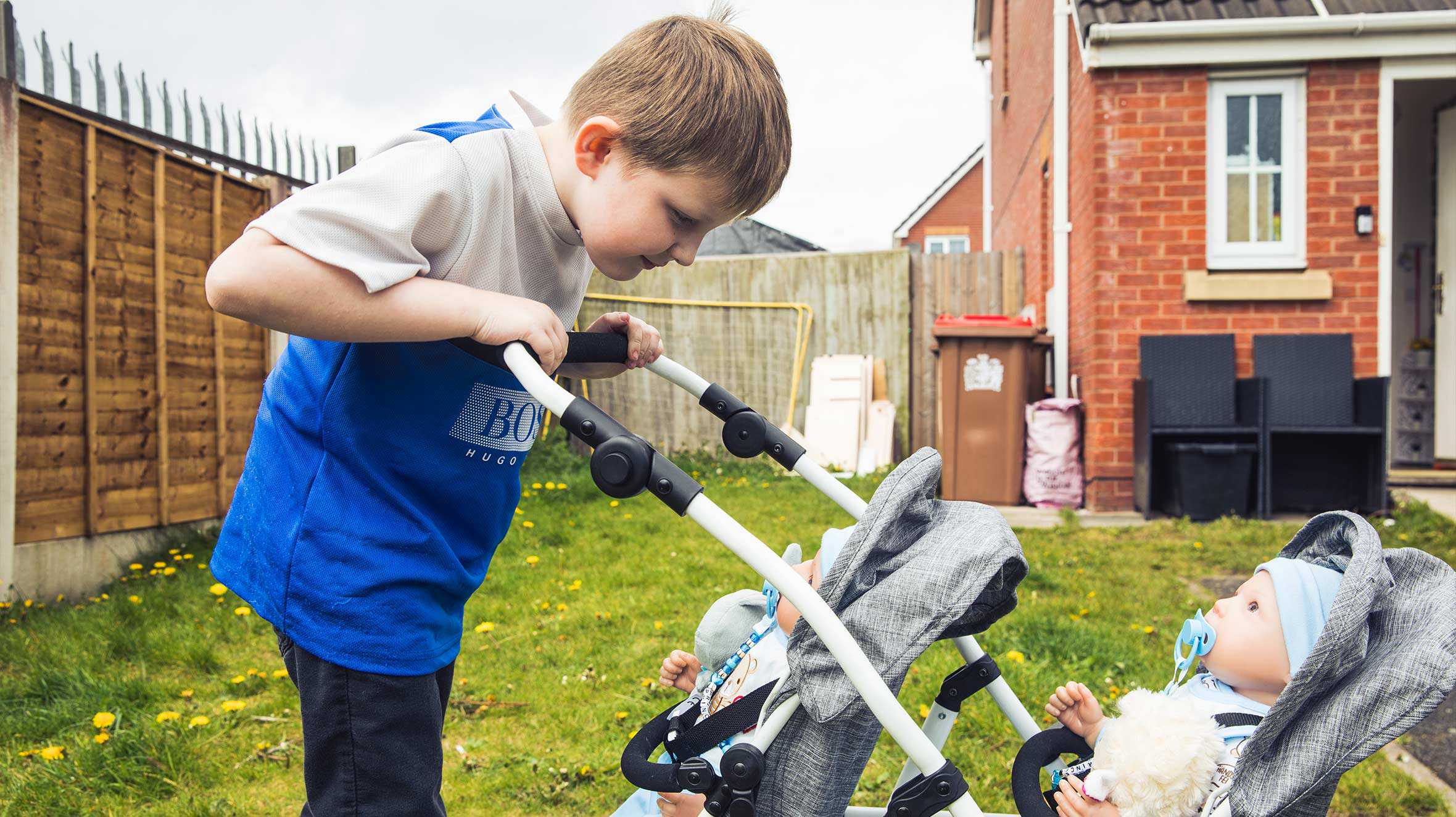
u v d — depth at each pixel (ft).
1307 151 22.02
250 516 5.41
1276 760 4.77
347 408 5.17
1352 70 21.83
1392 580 5.19
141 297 17.49
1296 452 21.86
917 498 5.41
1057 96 26.68
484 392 5.42
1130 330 22.65
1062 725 5.74
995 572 5.14
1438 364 25.86
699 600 14.89
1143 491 21.77
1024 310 31.42
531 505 22.63
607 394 33.12
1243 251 22.45
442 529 5.45
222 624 13.43
